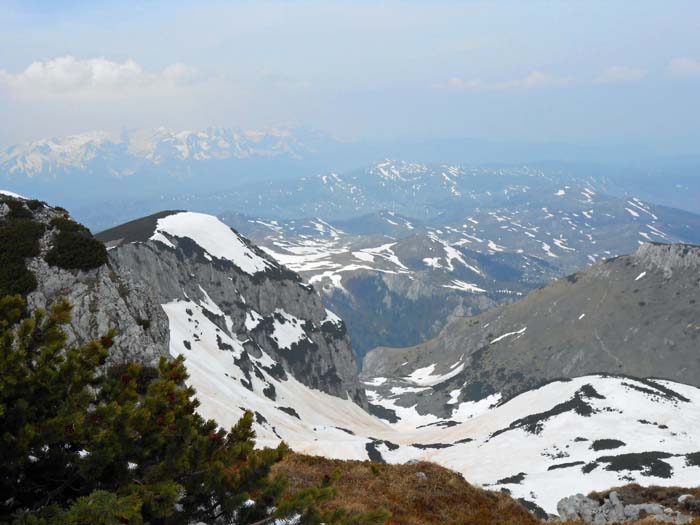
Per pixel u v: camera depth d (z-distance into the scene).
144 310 60.97
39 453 13.92
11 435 13.19
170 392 16.02
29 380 14.07
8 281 51.88
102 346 15.88
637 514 34.22
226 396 154.88
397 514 24.86
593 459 129.88
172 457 14.71
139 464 14.89
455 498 28.06
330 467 30.27
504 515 27.72
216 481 15.22
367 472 29.61
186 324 187.00
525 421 171.75
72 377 14.71
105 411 14.20
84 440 14.14
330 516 15.13
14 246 54.81
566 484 110.12
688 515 33.16
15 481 13.80
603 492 37.97
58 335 15.30
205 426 17.09
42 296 53.50
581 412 164.50
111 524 11.93
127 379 16.28
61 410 14.41
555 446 145.12
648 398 169.38
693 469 111.50
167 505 13.70
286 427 159.75
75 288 55.62
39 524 12.16
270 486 15.67
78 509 12.07
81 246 58.22
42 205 61.62
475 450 154.00
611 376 191.62
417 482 28.77
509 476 131.38
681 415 157.50
